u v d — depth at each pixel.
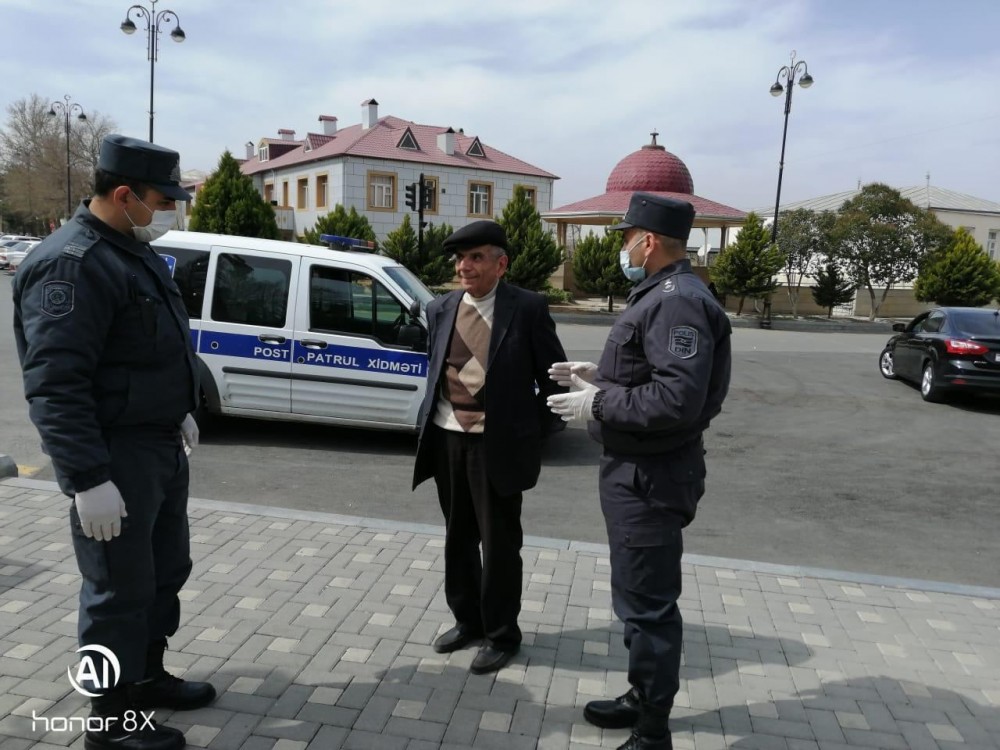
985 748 2.83
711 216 29.36
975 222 41.50
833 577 4.38
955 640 3.67
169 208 2.52
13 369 10.70
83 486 2.25
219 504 5.09
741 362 15.45
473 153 41.91
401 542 4.57
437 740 2.74
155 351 2.46
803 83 24.45
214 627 3.48
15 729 2.69
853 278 28.75
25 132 63.94
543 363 3.12
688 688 3.17
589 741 2.77
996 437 8.92
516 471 3.07
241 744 2.67
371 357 6.86
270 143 46.94
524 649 3.41
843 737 2.86
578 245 25.88
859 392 11.95
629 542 2.56
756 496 6.28
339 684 3.06
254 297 6.96
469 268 3.02
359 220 27.36
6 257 38.91
